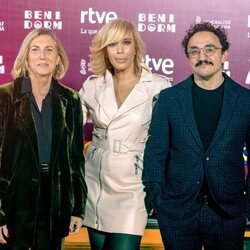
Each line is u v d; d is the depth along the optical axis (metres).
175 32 3.31
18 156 2.55
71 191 2.70
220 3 3.29
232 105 2.52
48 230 2.62
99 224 2.88
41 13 3.31
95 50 2.85
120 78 2.87
